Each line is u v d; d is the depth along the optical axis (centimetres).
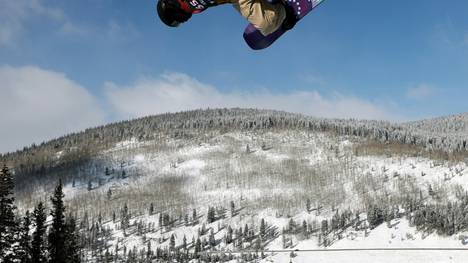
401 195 16112
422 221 13262
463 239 12119
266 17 548
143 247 14750
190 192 19538
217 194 18988
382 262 11719
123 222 16138
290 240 14100
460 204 13950
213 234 14312
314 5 612
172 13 582
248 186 19238
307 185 18550
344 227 14162
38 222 3278
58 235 3444
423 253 11869
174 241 13912
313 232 14488
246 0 542
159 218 16238
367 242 12962
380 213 14150
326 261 12425
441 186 16400
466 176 16800
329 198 17088
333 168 19812
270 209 16888
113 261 13450
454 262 11169
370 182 17750
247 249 13888
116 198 19600
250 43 668
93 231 15338
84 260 13062
